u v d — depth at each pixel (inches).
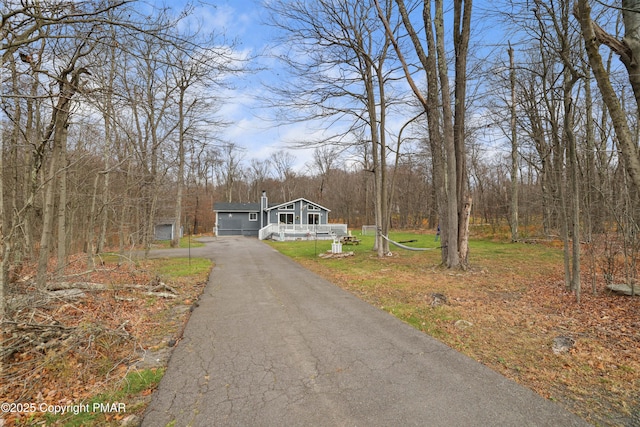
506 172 1087.6
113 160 437.1
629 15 156.7
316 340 162.6
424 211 1489.9
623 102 302.0
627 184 235.9
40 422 100.6
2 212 133.0
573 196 237.1
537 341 158.9
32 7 144.1
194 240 1029.8
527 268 380.5
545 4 250.4
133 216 476.1
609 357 138.5
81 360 138.6
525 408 101.9
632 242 234.2
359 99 517.7
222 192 2078.0
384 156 521.0
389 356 142.6
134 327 179.9
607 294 240.2
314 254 569.3
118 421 99.3
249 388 116.4
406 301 239.5
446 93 357.1
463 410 101.0
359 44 483.5
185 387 117.6
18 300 162.4
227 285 305.6
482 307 220.4
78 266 410.3
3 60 146.5
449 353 145.6
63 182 309.7
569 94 242.8
